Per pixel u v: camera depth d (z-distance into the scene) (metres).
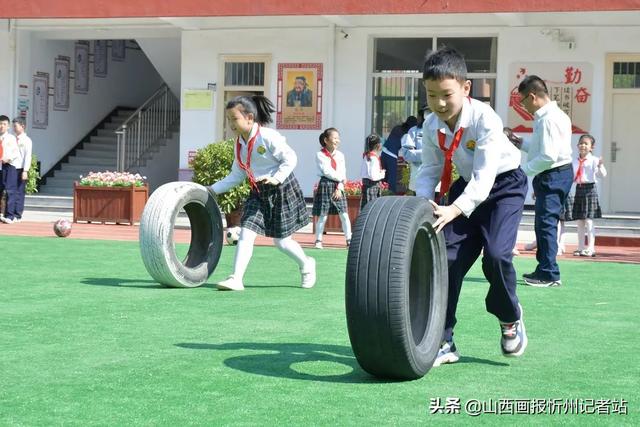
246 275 9.82
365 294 4.70
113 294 8.22
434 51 5.12
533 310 7.79
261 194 8.62
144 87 24.81
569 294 8.84
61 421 4.19
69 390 4.74
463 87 5.07
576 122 17.62
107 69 23.47
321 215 13.12
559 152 9.09
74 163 22.38
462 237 5.36
